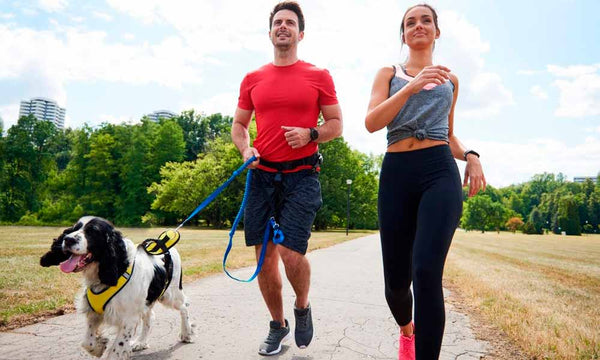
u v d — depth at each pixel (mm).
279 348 3504
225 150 51094
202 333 4035
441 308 2264
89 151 57656
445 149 2652
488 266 11992
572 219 107500
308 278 3350
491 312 5207
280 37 3418
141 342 3535
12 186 54438
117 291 2898
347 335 4141
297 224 3266
